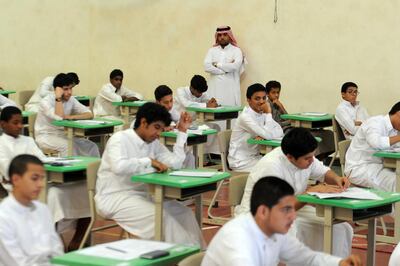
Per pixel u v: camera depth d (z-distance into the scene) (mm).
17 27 11539
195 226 4488
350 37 8789
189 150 6695
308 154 3957
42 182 3164
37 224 3199
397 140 5582
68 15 11234
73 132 6941
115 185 4469
